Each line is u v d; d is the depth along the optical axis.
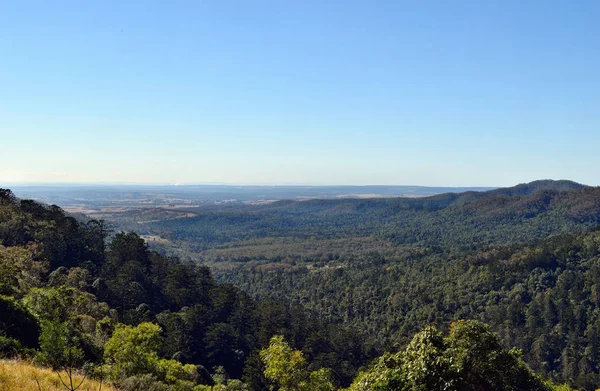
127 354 25.61
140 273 70.38
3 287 29.41
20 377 13.43
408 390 12.71
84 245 73.19
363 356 77.00
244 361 62.25
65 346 16.48
